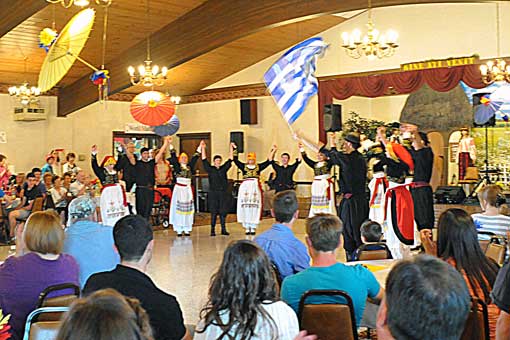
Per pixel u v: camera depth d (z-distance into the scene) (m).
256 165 10.73
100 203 8.90
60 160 12.98
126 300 1.34
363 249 4.61
